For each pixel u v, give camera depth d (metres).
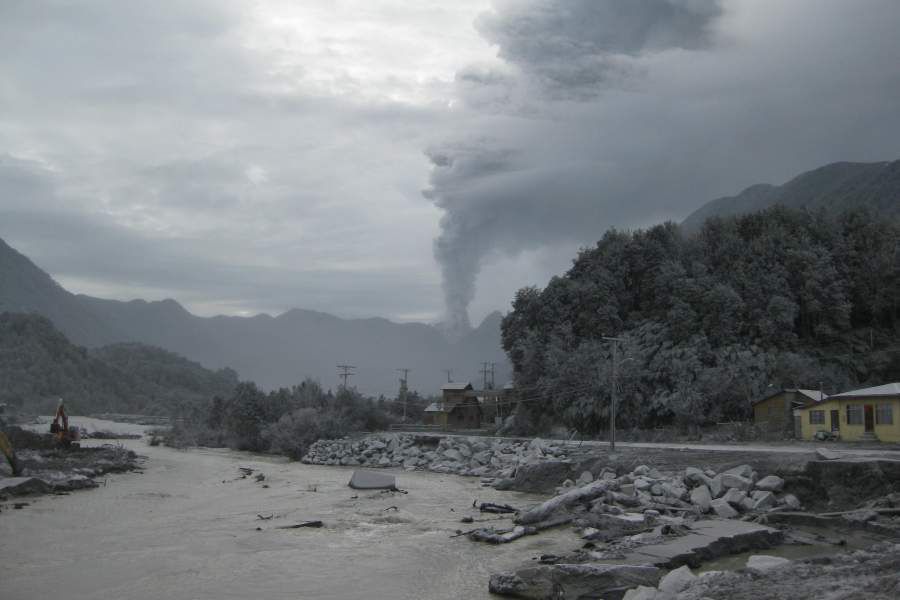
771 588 16.61
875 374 84.00
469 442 75.75
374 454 80.88
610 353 86.31
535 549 29.03
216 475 64.75
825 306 89.75
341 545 30.55
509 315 107.94
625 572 21.19
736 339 84.19
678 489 38.12
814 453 40.25
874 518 29.64
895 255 94.06
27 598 22.52
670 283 91.25
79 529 34.53
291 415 102.12
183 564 27.08
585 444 66.06
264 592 23.16
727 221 108.56
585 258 106.31
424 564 26.86
